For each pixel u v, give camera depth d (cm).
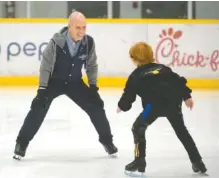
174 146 1116
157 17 2491
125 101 814
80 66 954
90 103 976
